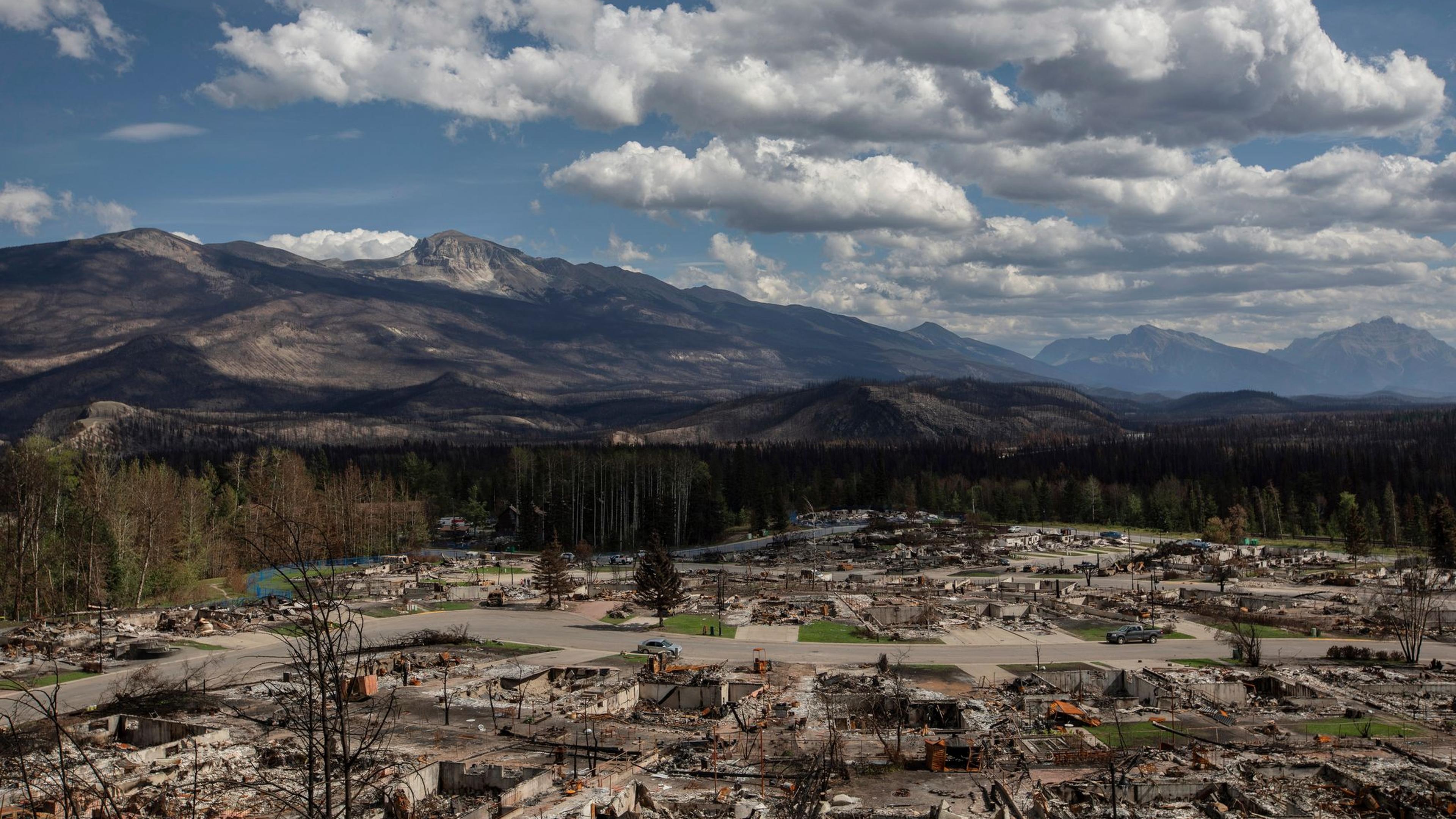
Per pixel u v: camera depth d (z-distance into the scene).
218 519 151.75
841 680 73.56
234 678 71.69
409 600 120.31
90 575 108.75
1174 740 56.84
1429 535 166.50
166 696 62.25
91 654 80.12
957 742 54.28
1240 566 161.38
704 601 122.50
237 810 43.41
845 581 147.00
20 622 98.88
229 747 53.06
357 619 104.75
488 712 63.75
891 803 45.66
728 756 53.81
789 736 58.12
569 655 85.94
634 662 82.62
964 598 128.25
